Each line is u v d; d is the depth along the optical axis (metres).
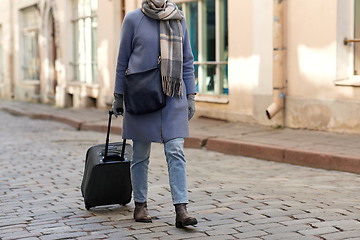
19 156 7.53
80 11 16.23
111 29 14.21
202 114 10.87
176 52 3.38
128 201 4.11
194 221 3.35
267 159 7.06
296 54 8.70
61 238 3.34
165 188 4.97
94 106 15.93
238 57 9.91
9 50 22.67
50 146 8.68
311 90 8.48
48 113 14.51
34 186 5.34
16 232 3.53
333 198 4.37
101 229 3.54
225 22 10.38
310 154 6.45
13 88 22.70
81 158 7.21
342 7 8.03
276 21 8.77
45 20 18.81
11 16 22.48
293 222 3.49
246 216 3.71
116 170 3.88
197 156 7.48
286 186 5.09
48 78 19.03
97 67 15.43
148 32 3.40
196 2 11.14
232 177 5.68
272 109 8.84
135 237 3.30
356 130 7.82
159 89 3.35
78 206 4.32
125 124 3.54
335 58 8.05
